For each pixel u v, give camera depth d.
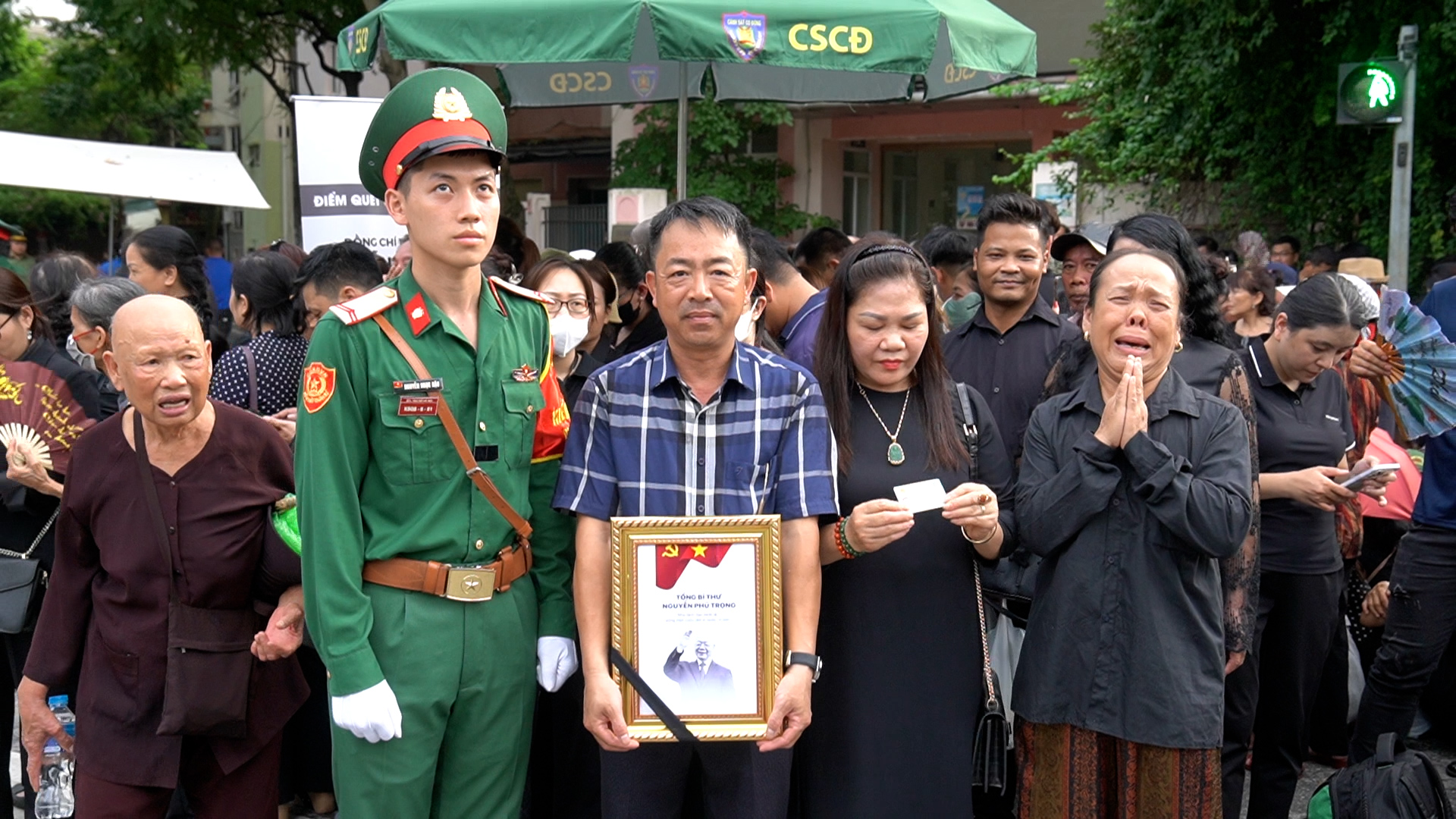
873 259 3.19
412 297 2.91
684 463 2.90
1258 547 3.45
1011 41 6.12
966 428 3.30
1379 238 10.74
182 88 22.81
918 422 3.24
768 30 5.36
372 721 2.74
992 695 3.26
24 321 4.12
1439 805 3.57
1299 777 4.16
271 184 26.84
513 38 5.46
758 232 4.69
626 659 2.80
